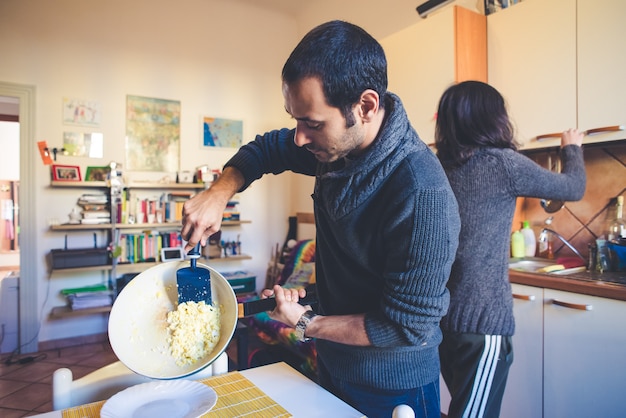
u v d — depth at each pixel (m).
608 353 1.55
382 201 0.86
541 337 1.78
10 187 8.12
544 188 1.34
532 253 2.35
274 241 4.61
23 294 3.46
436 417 1.02
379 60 0.77
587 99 1.84
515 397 1.88
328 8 4.18
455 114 1.33
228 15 4.31
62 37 3.57
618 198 2.01
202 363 0.79
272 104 4.58
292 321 0.92
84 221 3.53
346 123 0.77
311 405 0.92
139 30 3.88
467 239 1.29
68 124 3.60
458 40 2.18
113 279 3.53
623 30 1.72
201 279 0.88
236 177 1.10
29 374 3.06
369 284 0.98
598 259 1.92
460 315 1.30
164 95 3.99
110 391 1.06
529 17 2.07
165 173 3.99
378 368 0.97
